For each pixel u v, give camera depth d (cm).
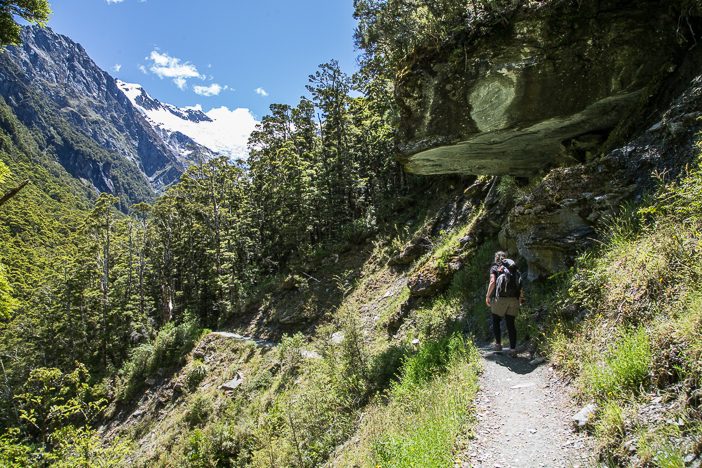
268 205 4147
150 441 2264
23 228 9619
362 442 681
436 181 2817
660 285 453
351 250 2875
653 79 805
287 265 3406
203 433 1830
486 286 1072
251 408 1794
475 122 982
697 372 325
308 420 1040
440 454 408
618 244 594
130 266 4769
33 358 4016
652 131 698
